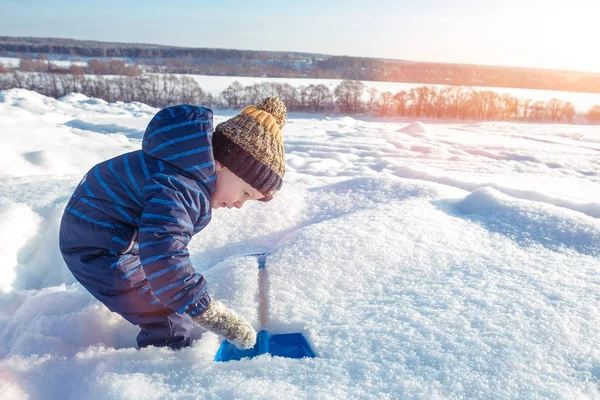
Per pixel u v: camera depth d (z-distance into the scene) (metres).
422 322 1.54
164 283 1.30
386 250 2.15
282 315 1.71
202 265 2.36
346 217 2.61
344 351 1.44
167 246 1.29
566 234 2.26
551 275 1.84
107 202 1.45
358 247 2.16
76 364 1.46
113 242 1.46
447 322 1.52
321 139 8.31
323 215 2.91
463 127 15.08
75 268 1.52
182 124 1.39
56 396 1.35
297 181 3.88
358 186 3.36
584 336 1.39
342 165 5.86
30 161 3.97
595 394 1.16
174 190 1.35
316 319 1.68
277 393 1.22
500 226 2.47
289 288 1.88
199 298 1.35
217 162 1.49
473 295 1.69
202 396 1.24
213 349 1.57
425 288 1.81
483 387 1.20
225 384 1.30
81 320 1.73
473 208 2.81
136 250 1.55
